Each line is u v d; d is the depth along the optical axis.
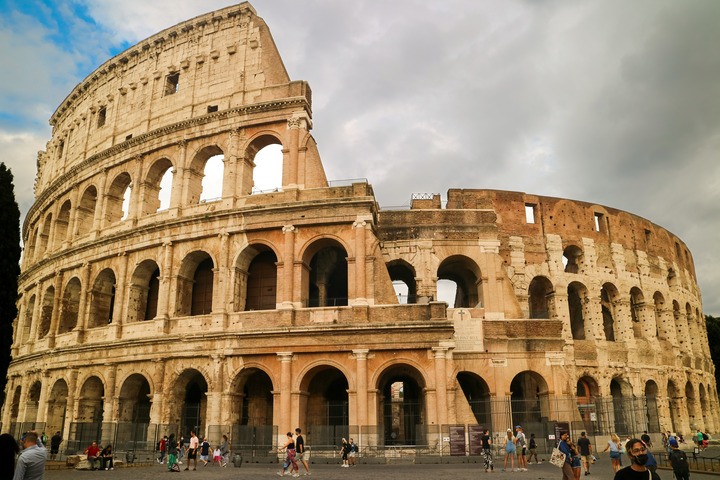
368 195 51.91
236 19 61.88
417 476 33.88
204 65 61.62
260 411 53.47
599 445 58.81
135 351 53.81
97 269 61.75
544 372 54.53
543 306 69.31
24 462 12.84
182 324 53.12
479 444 44.78
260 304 54.62
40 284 70.75
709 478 35.06
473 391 60.00
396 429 71.81
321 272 57.22
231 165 56.06
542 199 69.00
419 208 62.28
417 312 48.62
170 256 55.44
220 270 52.75
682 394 73.62
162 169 62.72
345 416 54.22
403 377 58.47
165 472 37.19
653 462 19.20
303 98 55.53
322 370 51.31
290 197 53.16
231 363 49.97
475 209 59.62
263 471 37.78
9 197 42.53
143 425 49.56
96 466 40.03
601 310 68.19
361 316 48.72
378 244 50.84
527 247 66.19
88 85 73.06
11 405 70.25
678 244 87.44
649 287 74.25
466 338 54.88
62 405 62.16
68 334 61.31
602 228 72.56
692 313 85.44
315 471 37.28
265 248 54.28
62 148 78.38
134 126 64.69
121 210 65.75
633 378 67.25
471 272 61.84
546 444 50.47
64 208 73.00
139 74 66.69
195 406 52.75
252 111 56.66
